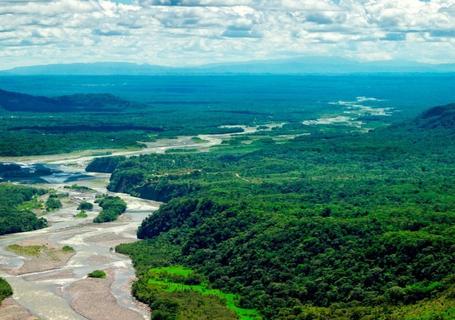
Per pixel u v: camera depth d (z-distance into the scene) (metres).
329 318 189.00
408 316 172.00
